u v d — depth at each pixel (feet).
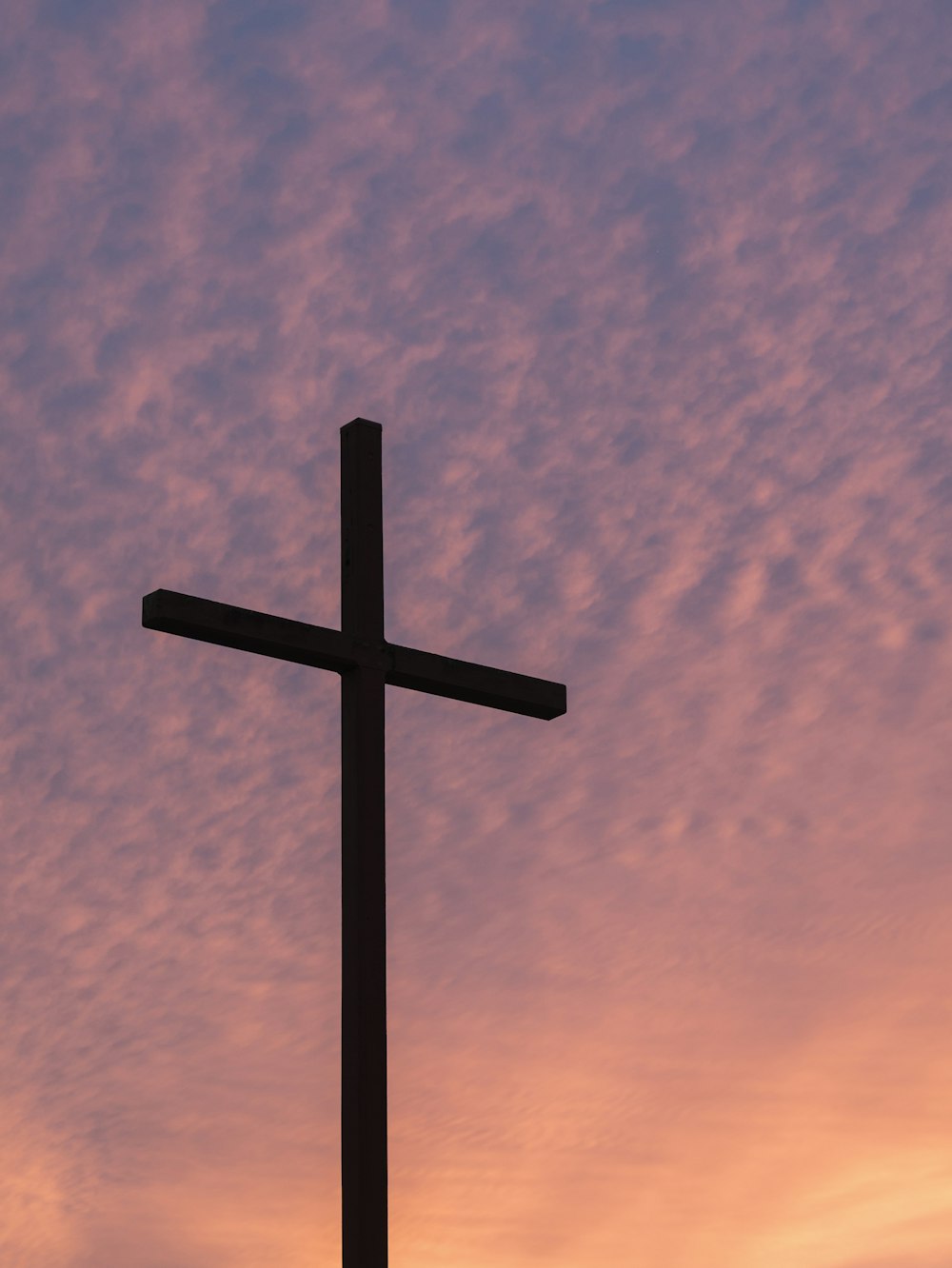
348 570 28.40
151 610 26.21
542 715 30.40
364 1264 25.23
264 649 27.17
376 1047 26.13
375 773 27.35
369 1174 25.59
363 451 29.01
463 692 29.12
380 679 27.91
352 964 26.43
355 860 26.81
